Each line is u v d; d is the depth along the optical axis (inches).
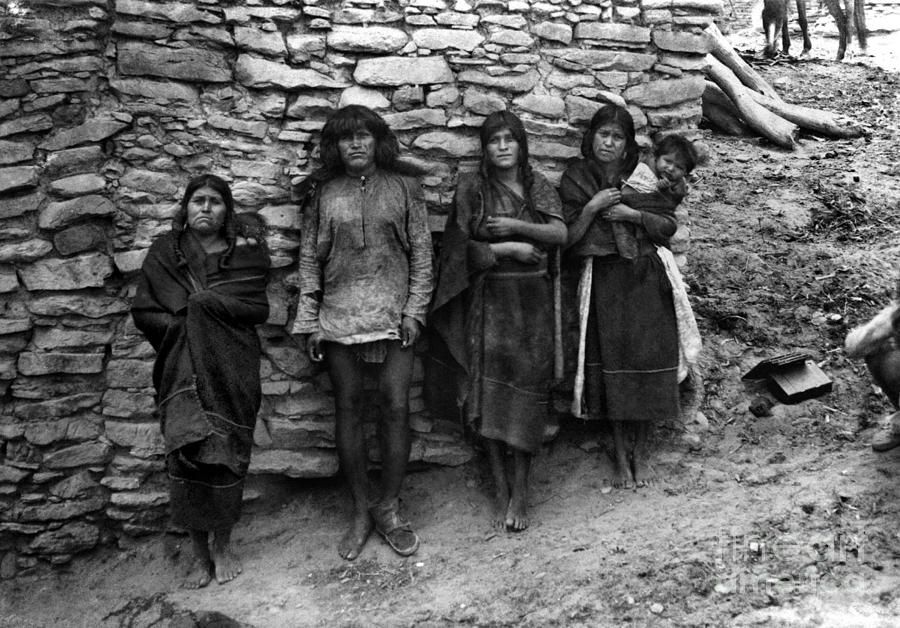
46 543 155.5
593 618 128.0
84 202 153.6
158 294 143.0
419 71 161.8
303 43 158.2
